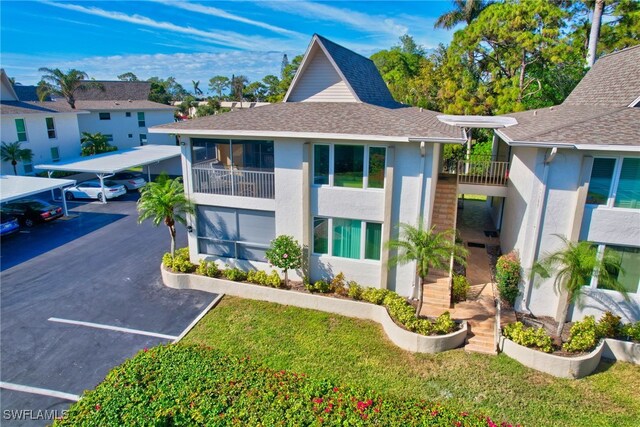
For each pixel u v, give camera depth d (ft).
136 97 183.93
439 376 40.55
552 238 46.60
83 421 29.04
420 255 43.96
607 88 63.05
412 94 155.74
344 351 44.60
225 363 36.68
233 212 58.90
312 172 53.26
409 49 283.38
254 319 51.03
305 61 65.87
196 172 58.49
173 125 57.16
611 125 44.86
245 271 60.18
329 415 30.12
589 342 41.57
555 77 117.29
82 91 169.89
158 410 30.07
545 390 38.68
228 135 53.31
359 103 64.85
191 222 61.00
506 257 51.44
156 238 79.66
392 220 51.34
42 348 44.83
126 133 168.66
